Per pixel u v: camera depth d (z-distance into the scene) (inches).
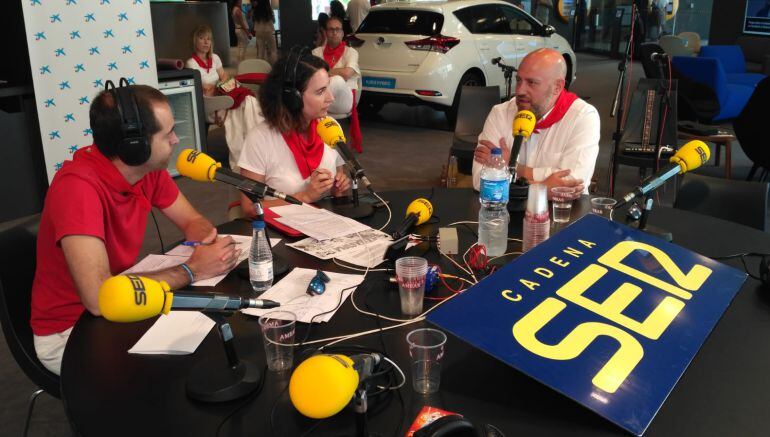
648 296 52.6
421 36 246.7
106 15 164.6
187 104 203.2
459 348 52.1
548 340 46.8
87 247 61.8
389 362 48.1
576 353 45.8
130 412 44.5
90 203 63.8
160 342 53.7
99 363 51.0
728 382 46.9
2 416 88.4
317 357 42.0
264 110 93.2
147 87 65.8
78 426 43.1
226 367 47.8
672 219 81.4
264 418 43.7
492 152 89.0
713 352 50.9
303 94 90.7
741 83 267.1
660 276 55.5
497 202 72.8
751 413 43.3
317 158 96.2
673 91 158.6
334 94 210.8
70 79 163.3
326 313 57.4
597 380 43.7
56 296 67.0
